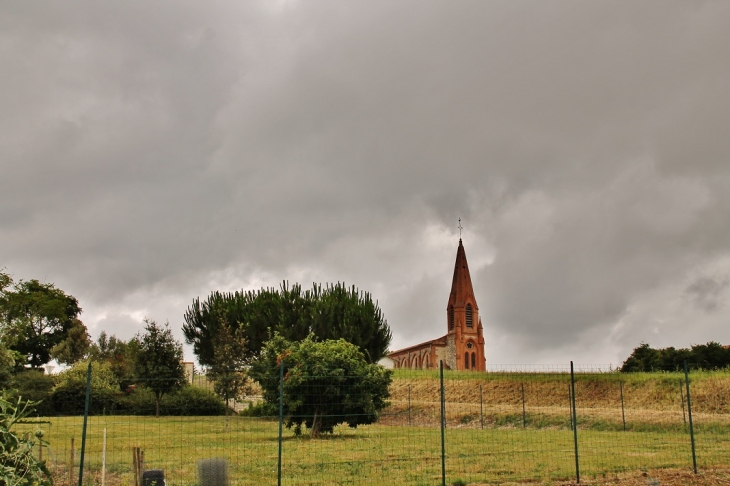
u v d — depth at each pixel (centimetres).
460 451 2158
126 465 1748
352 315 5678
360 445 2350
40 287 8231
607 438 2739
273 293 5925
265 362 2944
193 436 2609
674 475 1647
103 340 8756
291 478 1570
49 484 1123
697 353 7631
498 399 5288
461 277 13988
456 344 13550
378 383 2870
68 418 2859
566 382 5197
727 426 3231
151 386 3494
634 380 4828
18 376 2078
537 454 2067
